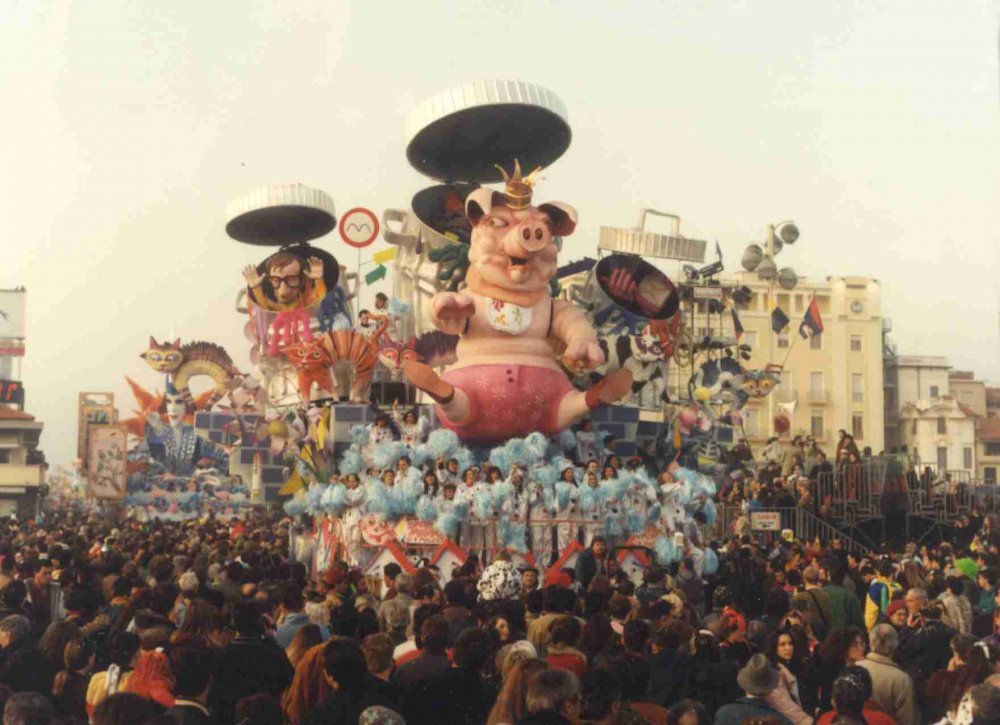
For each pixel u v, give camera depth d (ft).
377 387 116.57
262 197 143.23
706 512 92.89
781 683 31.30
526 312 92.89
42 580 53.78
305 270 134.82
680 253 134.31
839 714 27.20
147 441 250.57
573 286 122.42
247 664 30.94
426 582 48.01
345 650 27.40
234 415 140.46
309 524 111.75
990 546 89.66
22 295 318.04
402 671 30.01
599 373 111.96
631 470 88.53
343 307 139.44
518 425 91.15
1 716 25.12
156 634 30.76
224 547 76.38
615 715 25.13
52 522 156.15
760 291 282.15
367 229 128.77
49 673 31.96
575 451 96.78
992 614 55.31
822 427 284.20
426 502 85.46
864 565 68.54
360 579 57.82
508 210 93.04
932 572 62.23
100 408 252.83
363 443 94.79
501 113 111.75
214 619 35.04
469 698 30.17
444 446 89.30
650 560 78.59
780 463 159.12
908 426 286.87
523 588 52.80
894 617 46.24
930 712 35.32
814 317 187.32
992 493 141.08
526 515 85.30
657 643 33.71
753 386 142.51
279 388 143.54
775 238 201.26
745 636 39.73
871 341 287.69
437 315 91.35
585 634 35.06
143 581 52.85
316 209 143.74
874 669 33.37
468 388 90.74
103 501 235.81
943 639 39.99
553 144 117.29
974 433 282.56
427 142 117.50
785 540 99.71
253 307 140.87
